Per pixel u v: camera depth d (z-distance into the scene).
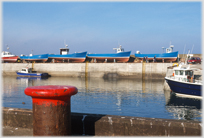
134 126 7.09
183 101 32.69
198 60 68.94
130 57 95.19
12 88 50.28
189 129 6.49
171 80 37.50
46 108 6.35
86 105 30.64
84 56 96.56
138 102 32.84
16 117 8.41
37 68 94.75
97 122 7.52
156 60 90.00
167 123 6.73
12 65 98.25
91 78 81.50
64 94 6.30
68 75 90.25
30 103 32.09
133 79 76.69
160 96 38.34
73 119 7.84
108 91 45.31
